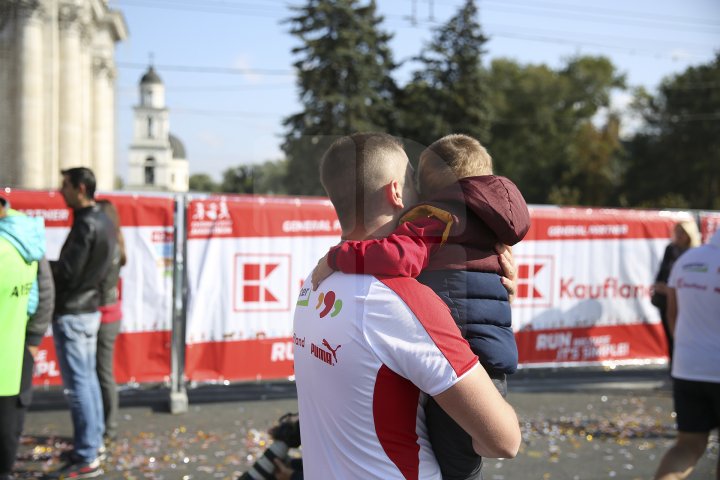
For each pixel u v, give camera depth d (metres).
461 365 1.20
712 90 48.41
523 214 1.44
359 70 31.56
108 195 5.89
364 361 1.23
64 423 5.58
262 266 6.24
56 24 25.23
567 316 7.41
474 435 1.22
